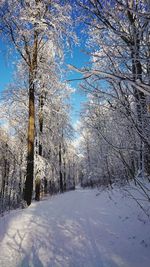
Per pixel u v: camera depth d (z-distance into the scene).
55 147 20.94
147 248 4.69
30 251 5.27
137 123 3.17
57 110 18.34
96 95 3.29
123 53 3.07
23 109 17.19
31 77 12.65
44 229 6.80
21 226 7.26
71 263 4.50
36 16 10.60
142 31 2.79
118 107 3.23
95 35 3.15
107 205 9.41
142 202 7.57
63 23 9.70
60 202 12.37
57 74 13.67
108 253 4.77
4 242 5.98
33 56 12.64
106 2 2.89
